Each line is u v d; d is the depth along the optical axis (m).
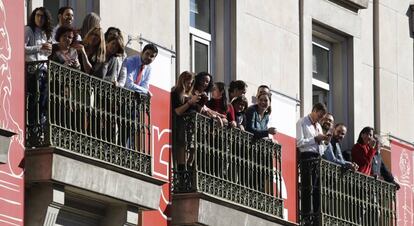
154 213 26.67
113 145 25.59
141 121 26.19
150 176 26.14
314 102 31.95
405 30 33.78
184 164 27.02
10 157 24.22
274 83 30.61
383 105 32.94
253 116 28.08
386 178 31.33
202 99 27.19
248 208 27.75
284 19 30.98
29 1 26.31
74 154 24.83
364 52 32.75
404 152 32.41
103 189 25.36
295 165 29.27
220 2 29.94
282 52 30.86
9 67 24.27
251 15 30.23
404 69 33.62
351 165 30.08
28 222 24.81
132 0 27.92
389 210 31.17
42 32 24.98
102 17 27.36
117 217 25.97
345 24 32.28
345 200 30.02
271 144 28.44
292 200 29.12
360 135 30.80
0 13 24.20
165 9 28.59
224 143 27.52
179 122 27.09
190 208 26.91
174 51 27.91
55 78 24.81
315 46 32.03
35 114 24.69
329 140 29.75
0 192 24.03
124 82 25.95
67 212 25.52
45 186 24.77
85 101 25.25
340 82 32.34
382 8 33.25
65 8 25.16
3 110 24.14
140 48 27.62
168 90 26.97
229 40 29.89
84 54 25.27
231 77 29.81
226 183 27.47
